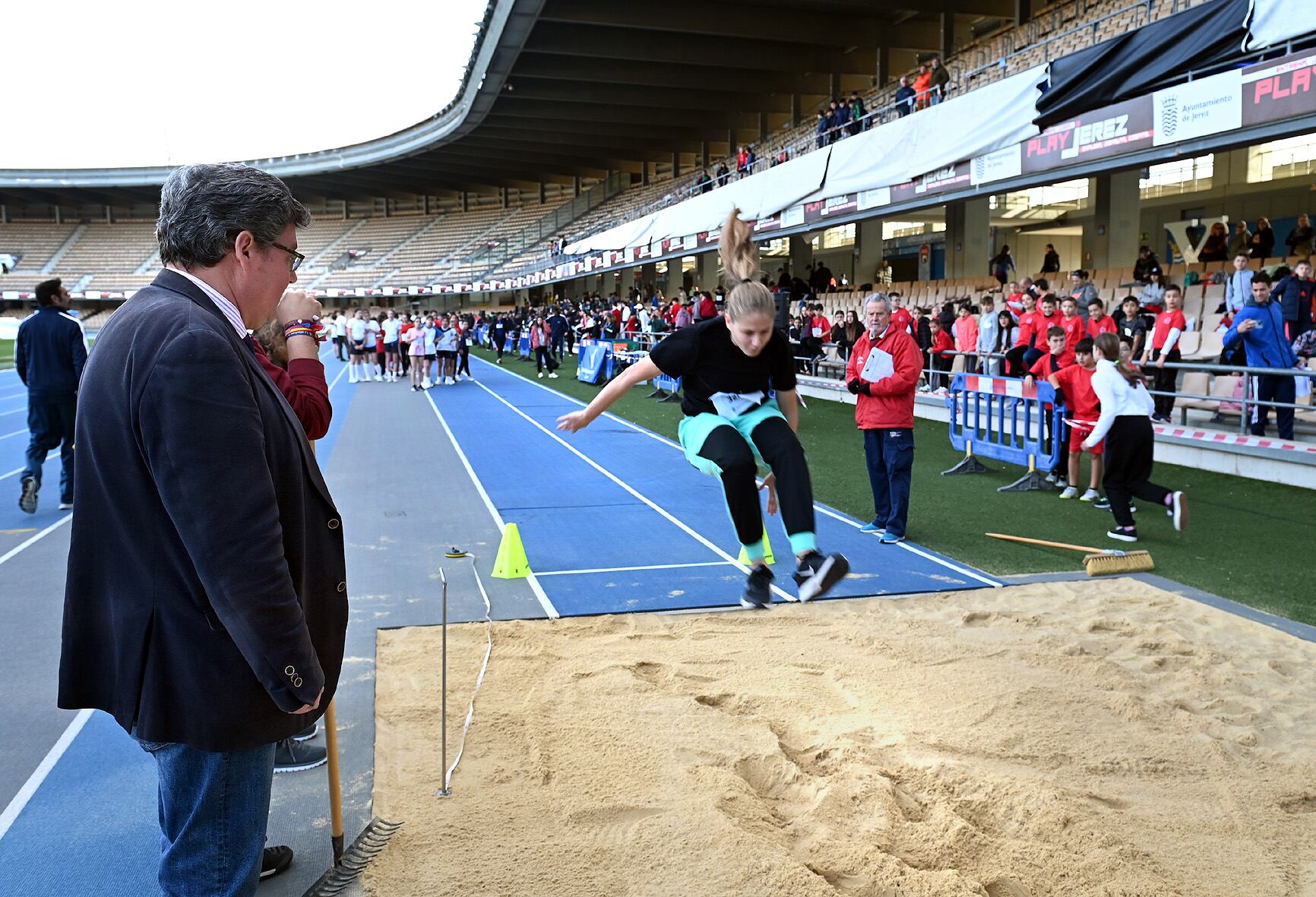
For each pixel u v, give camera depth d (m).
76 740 3.96
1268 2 9.09
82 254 67.38
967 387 10.49
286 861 2.94
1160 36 10.30
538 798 3.30
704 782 3.36
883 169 15.54
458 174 60.38
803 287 26.39
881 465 7.68
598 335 28.03
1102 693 4.27
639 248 29.16
